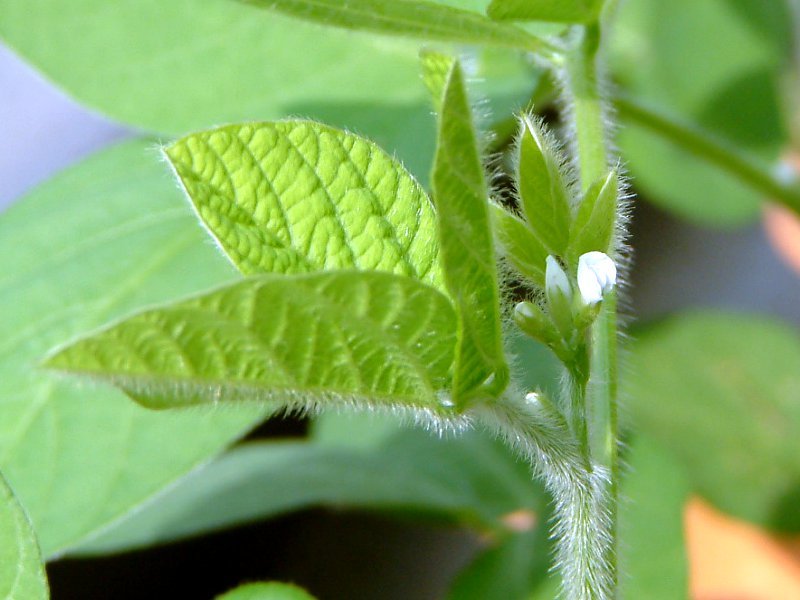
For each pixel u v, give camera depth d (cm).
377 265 16
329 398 15
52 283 21
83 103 22
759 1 32
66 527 20
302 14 17
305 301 15
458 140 14
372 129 22
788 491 32
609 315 17
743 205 32
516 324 16
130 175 22
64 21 22
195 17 22
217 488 24
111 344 14
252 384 15
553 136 16
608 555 17
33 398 20
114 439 20
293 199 16
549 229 16
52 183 22
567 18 18
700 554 32
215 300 14
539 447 16
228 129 16
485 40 18
